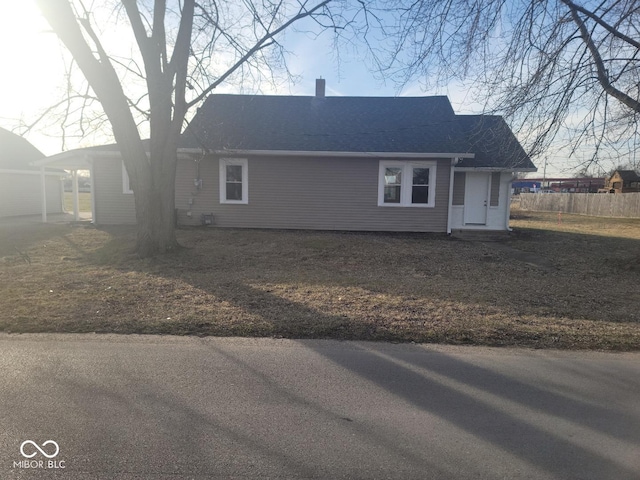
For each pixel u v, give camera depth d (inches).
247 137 594.6
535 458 108.1
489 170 570.9
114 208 614.2
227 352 174.1
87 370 155.4
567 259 411.8
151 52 356.8
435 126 629.9
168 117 371.2
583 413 130.3
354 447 112.0
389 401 136.4
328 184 584.1
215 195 591.5
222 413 127.6
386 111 679.1
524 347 185.0
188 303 240.7
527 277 329.1
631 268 358.3
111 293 260.1
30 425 119.7
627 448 112.7
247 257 392.2
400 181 580.7
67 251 412.5
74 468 102.0
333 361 166.9
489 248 474.0
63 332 194.5
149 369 156.9
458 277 327.6
